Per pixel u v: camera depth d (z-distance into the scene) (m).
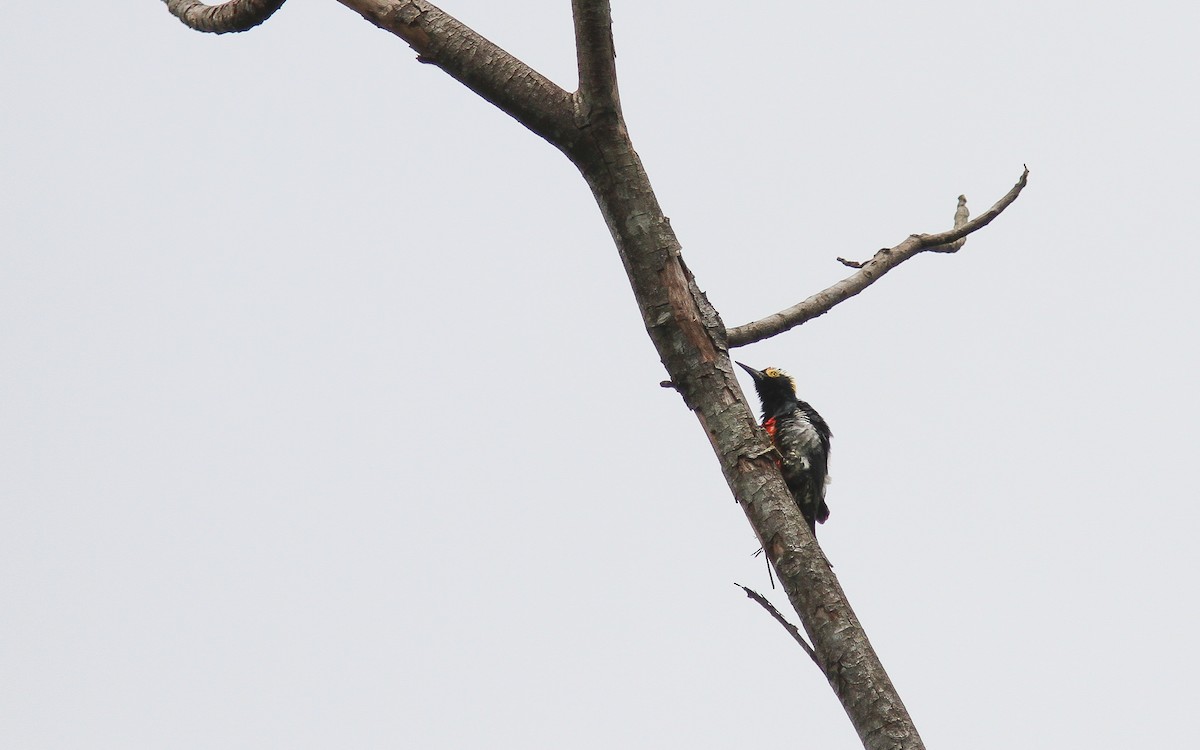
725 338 10.10
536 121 10.19
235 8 11.77
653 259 10.04
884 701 8.55
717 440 9.81
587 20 9.55
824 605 8.99
